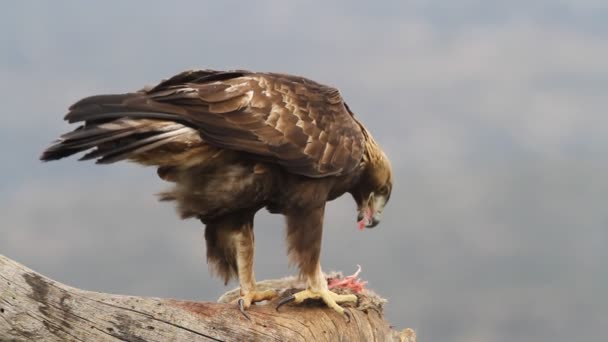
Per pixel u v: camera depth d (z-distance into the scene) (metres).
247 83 11.67
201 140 11.10
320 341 11.54
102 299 10.16
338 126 12.30
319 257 12.28
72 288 10.13
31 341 9.87
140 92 10.99
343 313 12.20
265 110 11.56
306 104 12.05
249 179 11.66
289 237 12.17
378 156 13.88
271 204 12.38
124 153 10.50
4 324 9.84
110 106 10.54
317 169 11.91
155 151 11.12
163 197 11.92
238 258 12.37
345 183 13.27
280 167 11.80
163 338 10.21
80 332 9.99
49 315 9.94
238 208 12.03
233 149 11.27
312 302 12.31
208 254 12.70
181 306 10.54
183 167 11.41
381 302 13.36
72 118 10.38
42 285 9.99
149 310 10.28
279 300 12.14
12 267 9.99
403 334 13.93
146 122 10.62
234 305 11.20
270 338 10.98
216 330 10.59
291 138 11.66
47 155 10.19
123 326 10.12
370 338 12.64
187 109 10.95
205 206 11.93
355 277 13.30
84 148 10.30
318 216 12.20
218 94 11.24
